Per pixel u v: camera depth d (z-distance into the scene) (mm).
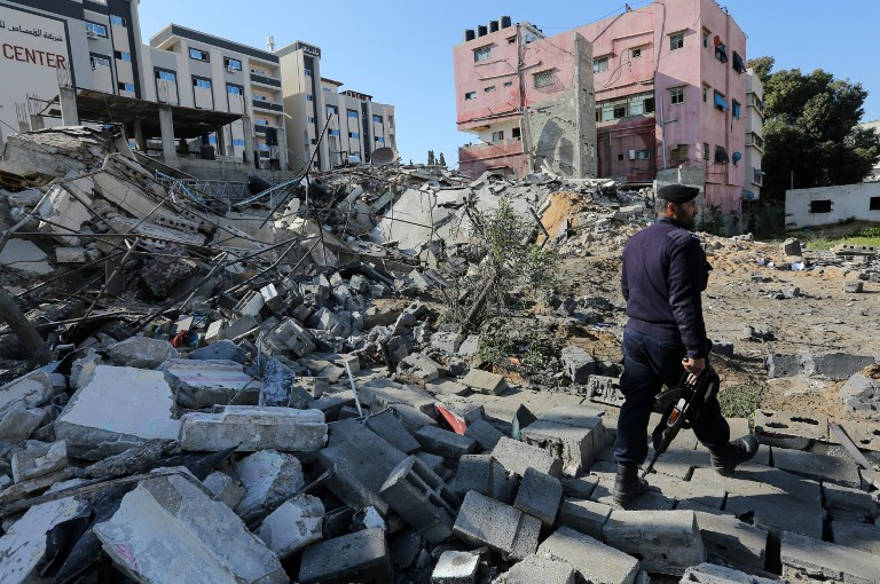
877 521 2676
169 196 11328
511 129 36719
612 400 4305
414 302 7914
